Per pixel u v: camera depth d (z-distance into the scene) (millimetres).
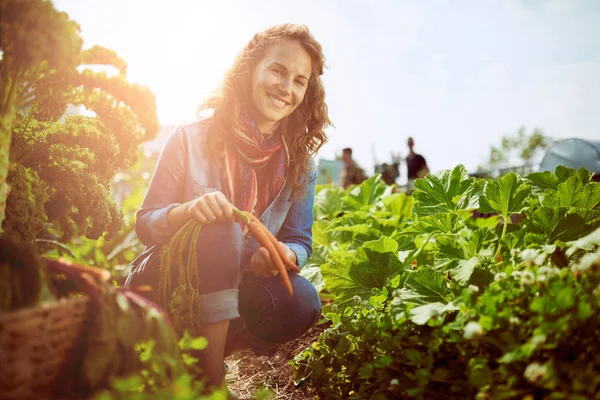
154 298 1811
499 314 1503
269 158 2127
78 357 1312
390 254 2455
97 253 3939
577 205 2445
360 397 1824
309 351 2205
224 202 1796
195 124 2041
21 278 1307
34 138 1949
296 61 2033
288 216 2277
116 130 2082
